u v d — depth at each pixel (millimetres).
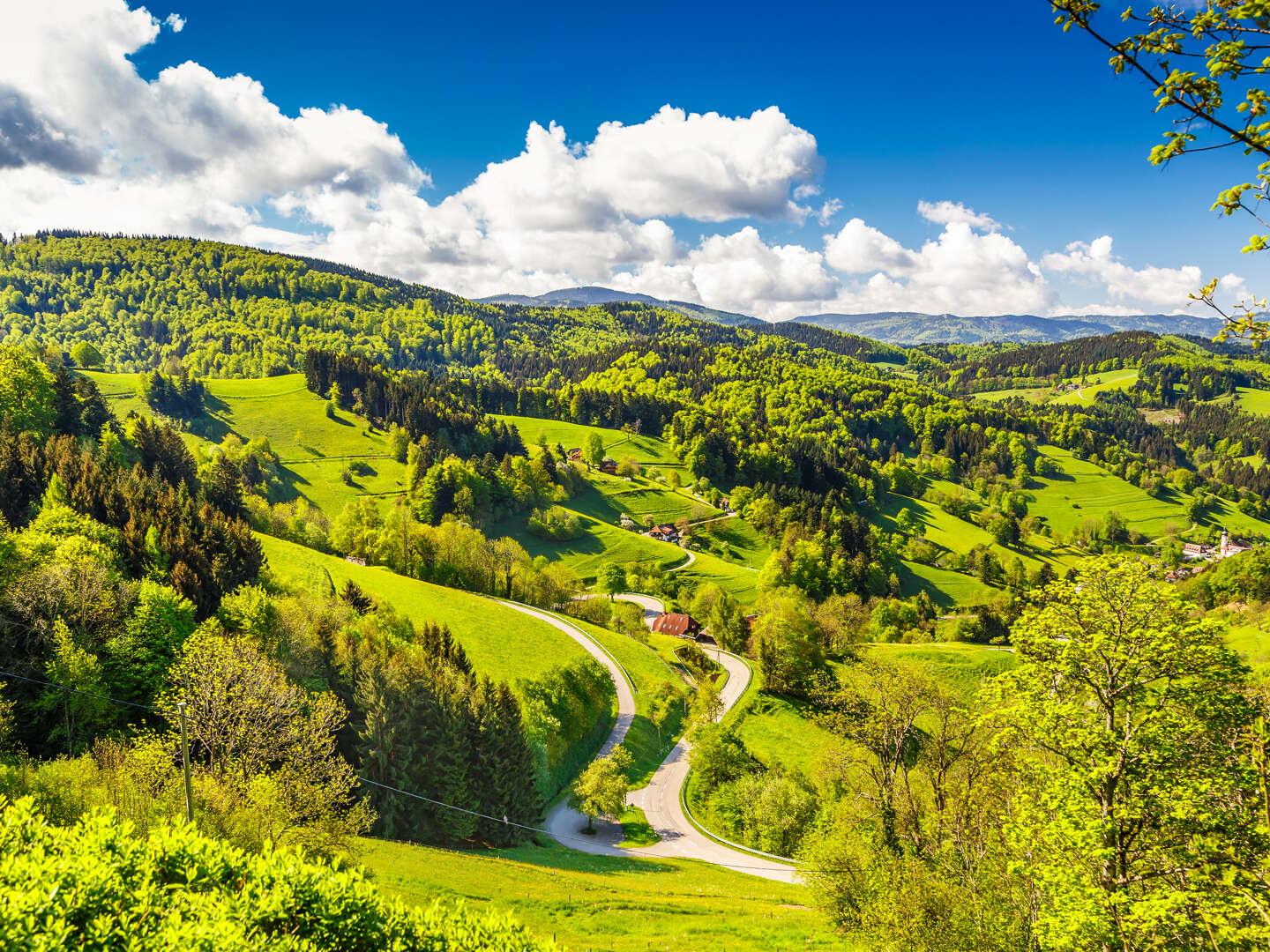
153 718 42875
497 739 52250
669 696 88688
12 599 40375
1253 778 17656
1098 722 20219
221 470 104125
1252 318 7191
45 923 12195
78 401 98875
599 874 46406
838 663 96688
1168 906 15672
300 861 16078
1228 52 6465
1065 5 7004
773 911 37438
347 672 51812
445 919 16094
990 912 23656
